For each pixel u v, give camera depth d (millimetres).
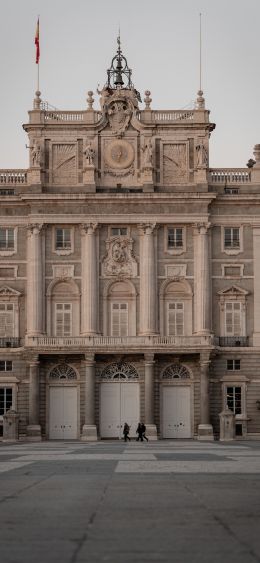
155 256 103688
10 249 104375
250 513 19453
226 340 103375
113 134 105062
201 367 101125
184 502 21781
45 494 23875
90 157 104000
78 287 103375
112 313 103250
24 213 104562
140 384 102312
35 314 102125
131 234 104188
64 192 103688
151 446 73312
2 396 102500
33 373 101062
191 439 101125
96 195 103062
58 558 14336
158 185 104625
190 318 103375
